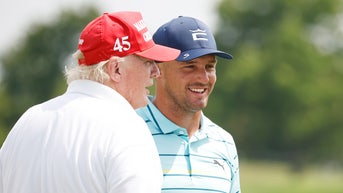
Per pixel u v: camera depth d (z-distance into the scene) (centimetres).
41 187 1032
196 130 1373
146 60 1101
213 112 19338
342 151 19075
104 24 1077
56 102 1084
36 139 1059
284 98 18975
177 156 1324
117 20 1087
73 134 1038
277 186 13825
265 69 19075
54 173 1025
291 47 19150
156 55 1102
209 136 1369
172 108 1355
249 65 19088
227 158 1377
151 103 1360
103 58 1069
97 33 1073
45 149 1045
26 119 1090
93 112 1048
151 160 1024
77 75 1084
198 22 1405
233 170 1390
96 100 1062
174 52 1127
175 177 1307
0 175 1089
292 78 18975
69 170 1018
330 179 17188
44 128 1060
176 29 1386
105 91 1066
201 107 1357
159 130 1340
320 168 18988
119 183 998
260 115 19150
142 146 1027
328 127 19050
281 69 18988
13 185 1066
